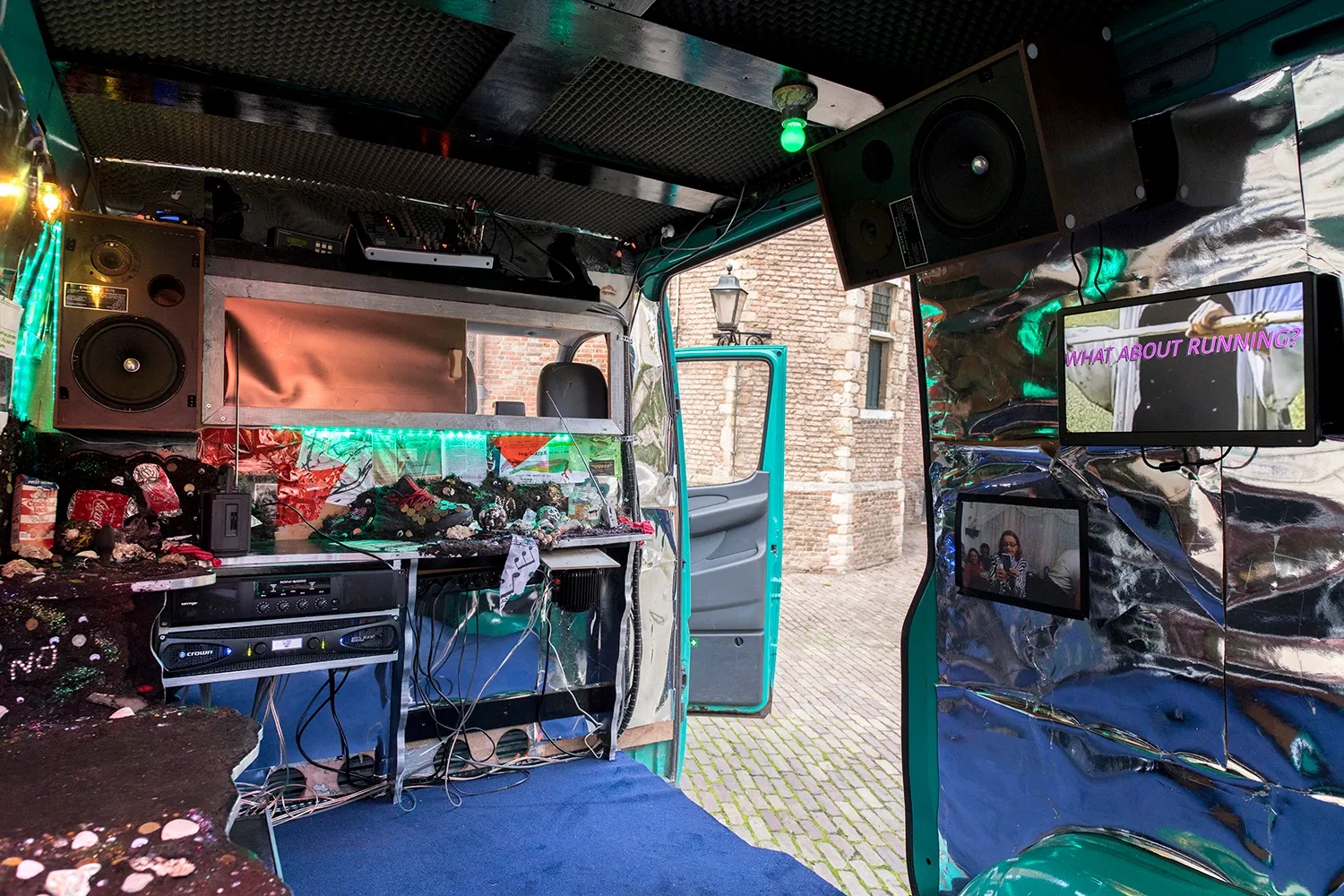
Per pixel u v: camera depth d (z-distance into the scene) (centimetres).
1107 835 208
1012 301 229
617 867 270
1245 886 183
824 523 1001
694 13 198
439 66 234
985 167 185
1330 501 169
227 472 278
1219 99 181
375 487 330
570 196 339
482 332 367
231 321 302
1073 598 213
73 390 243
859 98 233
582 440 376
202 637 250
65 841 129
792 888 261
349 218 339
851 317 988
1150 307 188
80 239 244
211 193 298
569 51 212
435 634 334
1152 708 199
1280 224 173
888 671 640
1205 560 189
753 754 488
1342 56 162
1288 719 176
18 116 204
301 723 306
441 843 282
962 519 244
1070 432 205
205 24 213
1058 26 201
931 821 259
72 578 208
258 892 118
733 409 984
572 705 360
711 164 302
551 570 340
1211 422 177
